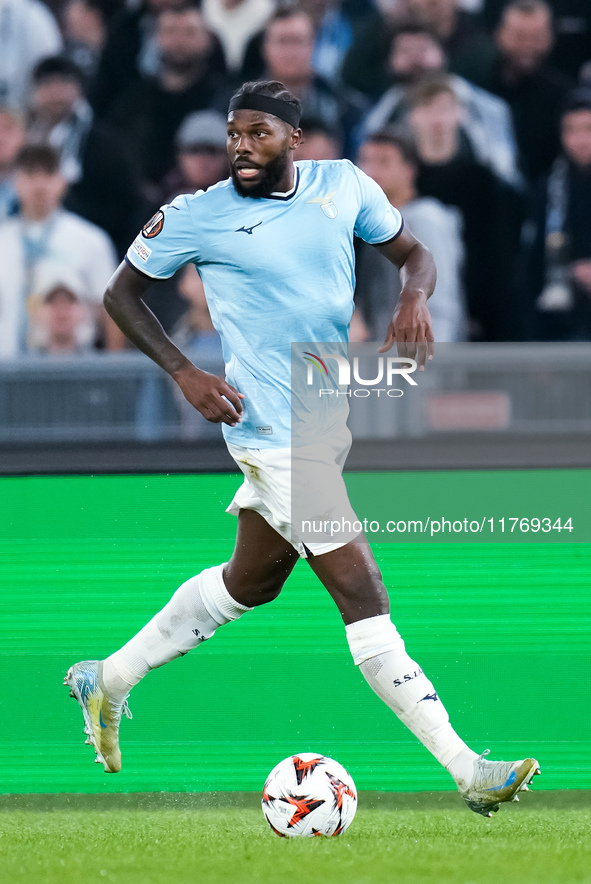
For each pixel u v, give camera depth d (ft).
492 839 34.53
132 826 38.06
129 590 70.49
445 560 76.43
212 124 143.13
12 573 74.38
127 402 133.39
